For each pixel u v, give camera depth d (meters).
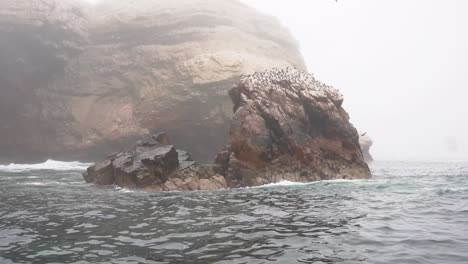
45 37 46.66
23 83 46.66
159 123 44.94
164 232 10.35
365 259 7.75
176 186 20.95
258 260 7.83
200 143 45.41
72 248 8.89
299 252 8.30
